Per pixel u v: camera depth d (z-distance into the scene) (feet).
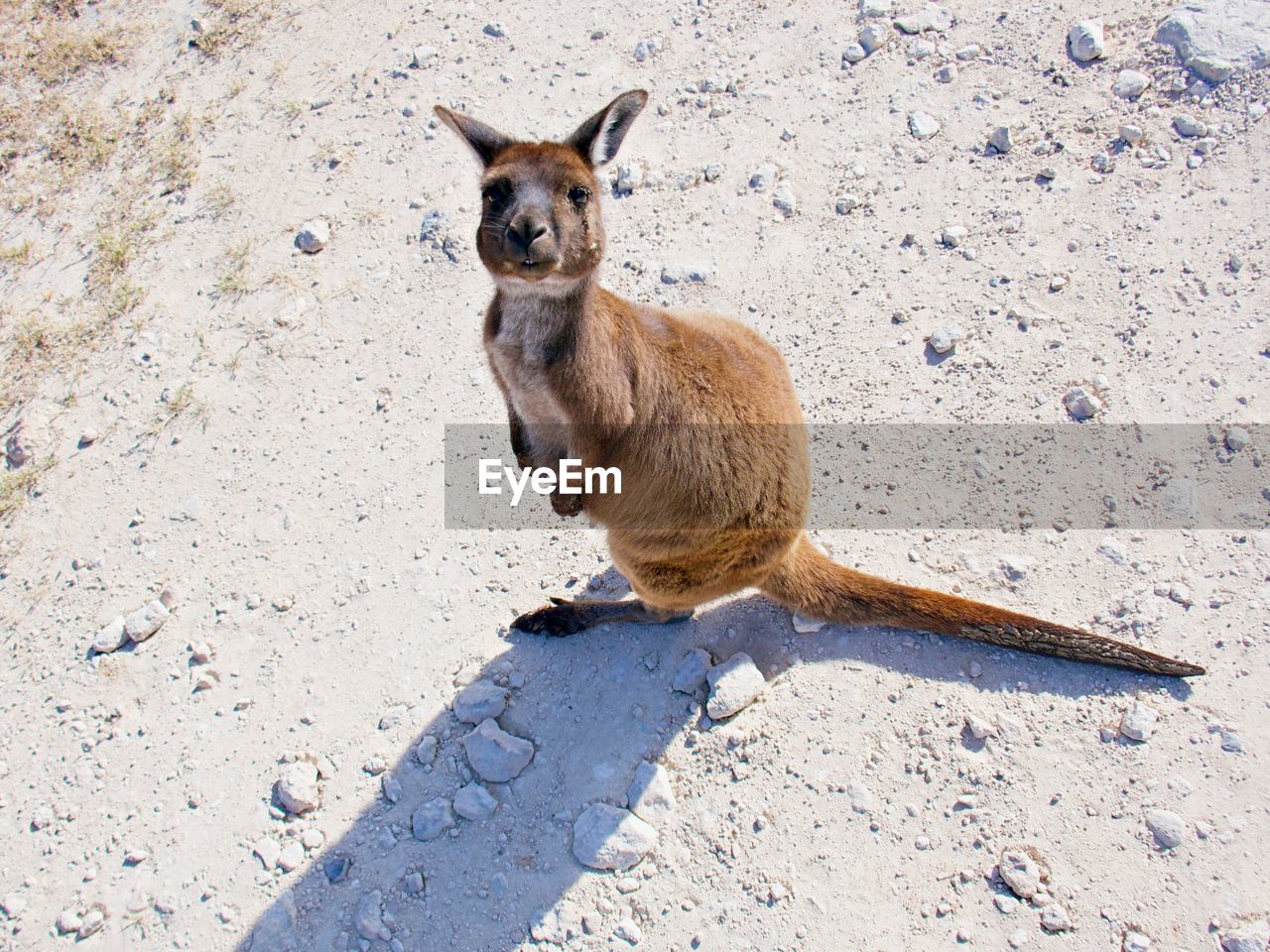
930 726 4.01
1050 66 5.69
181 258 5.55
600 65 6.08
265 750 4.16
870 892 3.70
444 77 6.10
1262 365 4.69
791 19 6.11
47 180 5.87
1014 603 4.30
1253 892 3.58
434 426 4.98
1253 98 5.36
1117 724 3.93
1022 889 3.63
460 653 4.37
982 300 5.06
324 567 4.62
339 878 3.84
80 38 6.40
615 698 4.18
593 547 4.66
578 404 3.60
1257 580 4.20
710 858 3.81
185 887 3.87
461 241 5.46
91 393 5.16
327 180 5.76
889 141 5.61
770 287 5.24
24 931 3.83
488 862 3.84
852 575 4.14
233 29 6.38
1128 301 4.96
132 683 4.36
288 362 5.20
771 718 4.08
